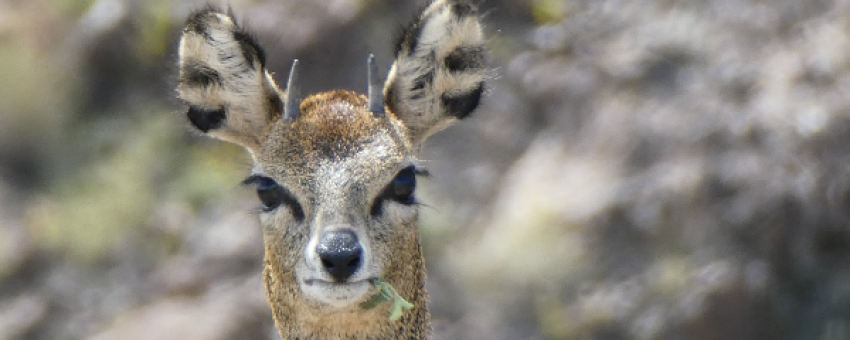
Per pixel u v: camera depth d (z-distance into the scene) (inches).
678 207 649.6
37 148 779.4
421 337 306.0
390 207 288.2
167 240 703.1
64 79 801.6
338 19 747.4
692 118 684.7
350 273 273.7
